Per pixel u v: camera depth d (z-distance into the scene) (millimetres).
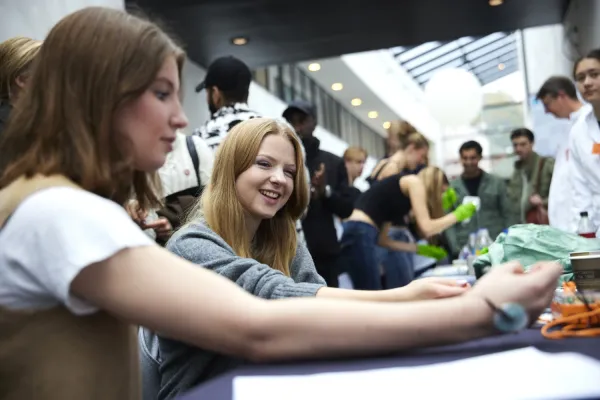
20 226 852
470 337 849
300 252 1943
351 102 21109
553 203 4281
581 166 3738
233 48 7578
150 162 972
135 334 992
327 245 4043
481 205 6617
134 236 848
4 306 860
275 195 1797
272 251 1874
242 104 3324
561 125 6957
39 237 838
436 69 21469
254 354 821
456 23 7277
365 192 4684
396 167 4684
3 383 869
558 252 1767
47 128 928
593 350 834
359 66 18047
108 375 895
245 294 844
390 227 4730
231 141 1805
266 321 815
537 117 7086
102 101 922
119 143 949
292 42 7547
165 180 2666
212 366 1454
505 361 792
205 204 1768
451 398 647
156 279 824
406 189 4598
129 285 821
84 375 871
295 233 1912
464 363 794
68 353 867
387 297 1418
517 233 1833
